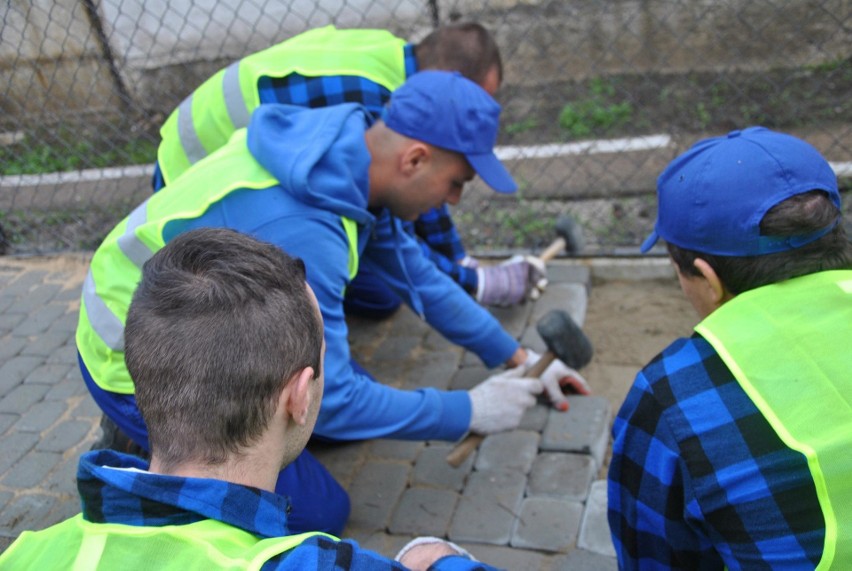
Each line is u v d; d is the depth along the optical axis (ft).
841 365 3.80
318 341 3.53
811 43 16.72
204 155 9.10
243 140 7.11
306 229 6.31
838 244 4.24
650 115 15.93
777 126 14.76
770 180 4.13
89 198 15.16
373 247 7.93
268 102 8.81
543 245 12.25
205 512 3.09
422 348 10.05
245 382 3.19
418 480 7.91
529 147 15.53
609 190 13.60
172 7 17.58
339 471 8.14
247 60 9.02
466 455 7.57
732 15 17.42
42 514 7.72
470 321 8.30
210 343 3.19
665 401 4.12
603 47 18.10
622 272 11.27
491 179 6.84
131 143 16.15
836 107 14.97
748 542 3.80
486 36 9.11
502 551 7.04
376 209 7.48
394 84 9.18
